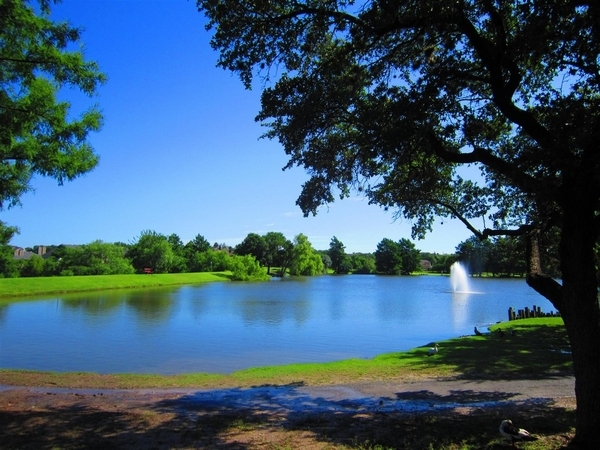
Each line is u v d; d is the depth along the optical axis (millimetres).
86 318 31562
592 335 6066
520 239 11359
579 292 6152
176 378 13523
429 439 7066
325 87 8609
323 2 7922
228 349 20094
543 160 6504
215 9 7980
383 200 11156
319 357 18375
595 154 5781
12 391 11492
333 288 74438
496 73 6879
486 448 6516
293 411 9352
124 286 68688
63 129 10062
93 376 13914
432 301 49125
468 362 15016
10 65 9125
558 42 6738
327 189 10023
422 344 21656
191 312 35844
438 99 7418
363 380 12766
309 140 9688
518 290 69812
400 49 8156
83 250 83000
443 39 7609
